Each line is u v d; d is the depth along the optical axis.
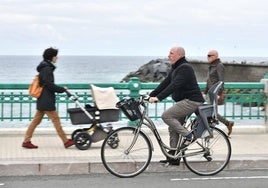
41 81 18.09
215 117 15.62
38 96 18.11
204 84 22.47
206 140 15.80
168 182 14.80
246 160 16.75
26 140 18.45
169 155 15.64
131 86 21.72
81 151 18.02
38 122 18.47
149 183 14.64
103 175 15.73
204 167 15.88
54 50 18.17
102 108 18.41
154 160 16.31
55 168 15.78
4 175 15.52
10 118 21.58
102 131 18.58
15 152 17.66
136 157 15.66
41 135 21.38
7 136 21.00
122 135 15.66
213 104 15.58
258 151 18.30
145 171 16.19
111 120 18.67
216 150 15.92
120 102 15.35
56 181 14.85
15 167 15.59
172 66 15.61
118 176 15.41
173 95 15.87
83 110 18.38
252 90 23.00
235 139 20.95
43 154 17.33
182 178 15.34
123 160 15.66
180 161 16.33
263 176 15.66
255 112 35.31
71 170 15.87
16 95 21.45
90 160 16.27
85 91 23.55
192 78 15.33
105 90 18.62
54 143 19.59
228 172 16.27
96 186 14.21
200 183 14.68
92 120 18.44
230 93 22.94
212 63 20.47
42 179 15.12
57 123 18.41
